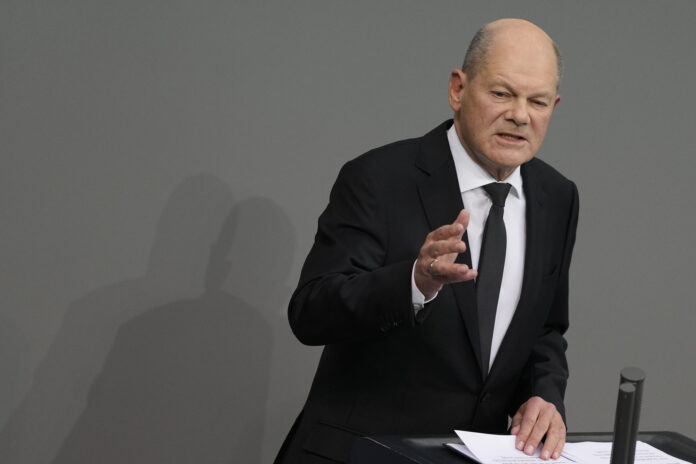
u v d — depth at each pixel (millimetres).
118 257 7684
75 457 7672
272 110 8023
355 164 5441
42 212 7484
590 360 9242
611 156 9164
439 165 5398
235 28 7879
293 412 8273
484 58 5031
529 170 5742
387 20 8352
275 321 8164
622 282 9281
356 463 4004
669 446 4496
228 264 7977
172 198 7789
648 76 9219
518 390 5578
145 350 7801
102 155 7598
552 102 5086
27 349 7508
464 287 5148
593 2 9023
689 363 9492
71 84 7488
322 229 5379
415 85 8461
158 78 7695
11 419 7508
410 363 5184
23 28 7363
